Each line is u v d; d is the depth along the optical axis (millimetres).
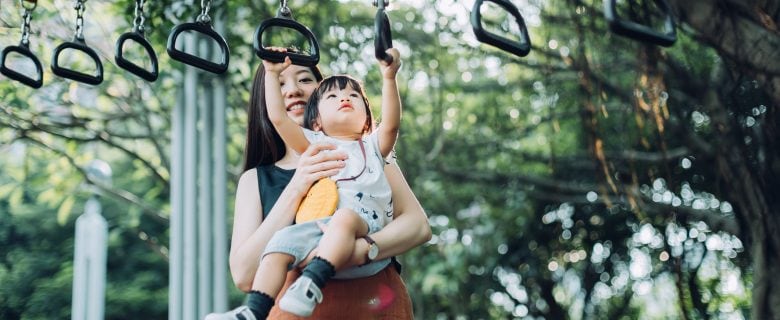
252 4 6938
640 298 11383
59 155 8125
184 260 6500
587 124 6012
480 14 2451
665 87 5777
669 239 9133
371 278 2973
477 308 11422
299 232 2816
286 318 2891
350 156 3016
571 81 8133
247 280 2920
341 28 7641
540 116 9781
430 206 10781
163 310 13711
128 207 13844
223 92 6672
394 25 8352
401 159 9648
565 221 11078
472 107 10047
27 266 13766
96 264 8914
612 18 2246
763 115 5809
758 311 5949
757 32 4984
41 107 7867
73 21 7125
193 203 6547
